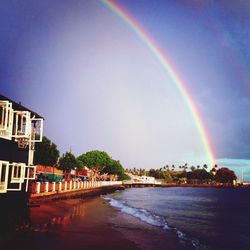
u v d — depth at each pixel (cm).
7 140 2002
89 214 3381
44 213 2995
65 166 7925
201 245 2319
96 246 1897
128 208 4684
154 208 5375
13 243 1833
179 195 11312
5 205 1970
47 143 6344
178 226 3272
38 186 3447
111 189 10319
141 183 18975
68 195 4650
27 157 2327
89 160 11362
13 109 2122
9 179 2039
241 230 3344
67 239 2006
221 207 6475
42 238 1986
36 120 2420
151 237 2417
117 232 2441
